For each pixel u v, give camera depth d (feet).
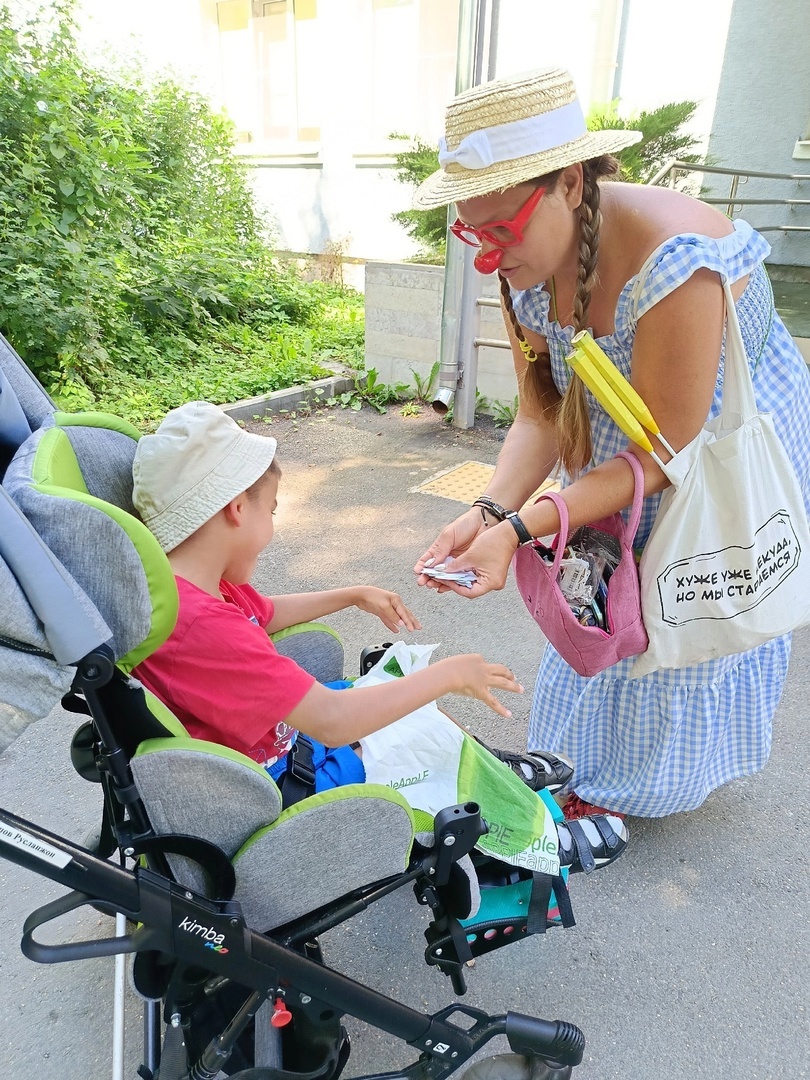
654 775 6.59
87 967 6.08
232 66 33.73
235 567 4.71
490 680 4.97
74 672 3.28
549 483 13.89
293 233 33.65
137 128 23.65
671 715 6.32
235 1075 4.31
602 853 5.43
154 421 16.46
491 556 5.11
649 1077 5.33
